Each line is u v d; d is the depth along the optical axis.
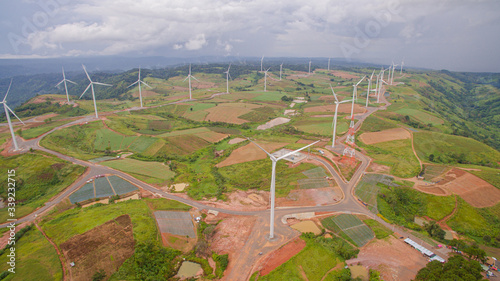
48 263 71.38
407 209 99.62
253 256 77.19
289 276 69.00
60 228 86.12
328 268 71.94
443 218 93.94
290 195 108.94
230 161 142.88
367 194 108.38
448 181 112.12
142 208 98.75
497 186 104.06
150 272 70.00
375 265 72.88
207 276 70.31
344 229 88.81
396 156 143.00
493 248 81.56
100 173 126.31
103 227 86.31
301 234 86.00
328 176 121.81
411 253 78.00
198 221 93.88
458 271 60.88
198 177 127.56
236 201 106.31
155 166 137.88
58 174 119.06
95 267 70.69
